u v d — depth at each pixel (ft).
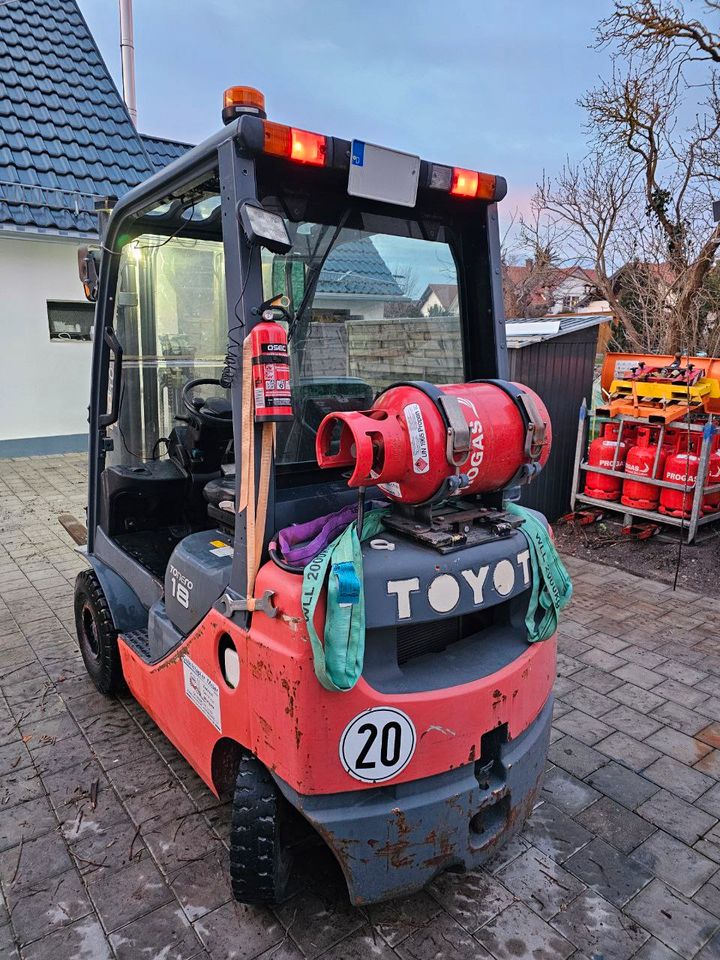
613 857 9.09
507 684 7.61
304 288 8.05
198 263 11.94
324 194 7.96
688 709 12.71
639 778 10.74
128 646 10.70
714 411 20.20
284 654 6.56
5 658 14.38
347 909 8.18
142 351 12.26
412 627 7.78
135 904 8.28
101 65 37.47
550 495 23.27
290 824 7.98
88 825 9.58
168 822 9.62
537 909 8.23
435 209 9.02
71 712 12.36
